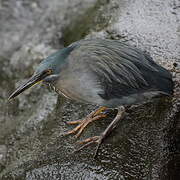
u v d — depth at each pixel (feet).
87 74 32.76
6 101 50.39
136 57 33.24
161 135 34.65
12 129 45.47
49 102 43.32
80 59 32.94
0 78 53.83
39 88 46.75
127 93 33.27
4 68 54.70
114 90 33.01
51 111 42.16
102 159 33.94
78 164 34.09
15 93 33.22
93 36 43.42
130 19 43.11
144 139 34.58
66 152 35.22
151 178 32.68
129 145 34.40
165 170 33.42
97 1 48.96
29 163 36.11
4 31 60.39
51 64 32.81
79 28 49.37
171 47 40.01
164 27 41.81
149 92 33.50
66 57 33.12
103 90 32.94
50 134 37.88
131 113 36.29
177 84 37.11
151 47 40.34
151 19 42.70
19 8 62.23
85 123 36.55
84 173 33.68
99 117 36.70
